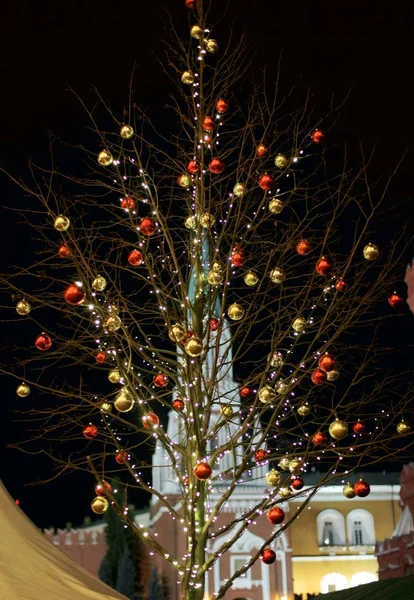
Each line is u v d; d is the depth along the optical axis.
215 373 10.48
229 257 10.26
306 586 57.56
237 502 48.03
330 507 59.41
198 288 10.99
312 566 58.03
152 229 8.99
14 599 6.22
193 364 10.53
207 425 10.41
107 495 9.55
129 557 49.94
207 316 11.40
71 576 7.19
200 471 7.66
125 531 50.84
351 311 10.68
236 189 10.20
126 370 10.45
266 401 9.80
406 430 10.09
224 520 47.72
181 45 11.29
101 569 50.06
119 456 10.45
